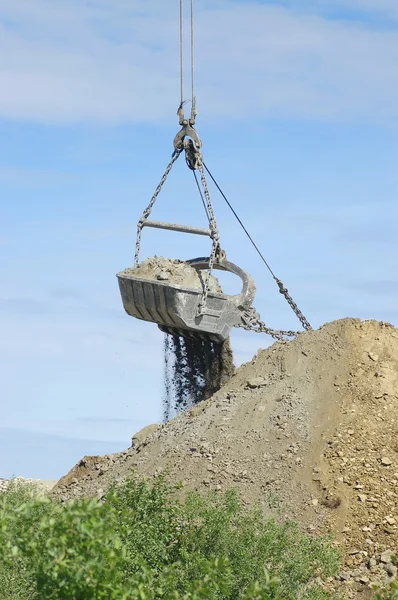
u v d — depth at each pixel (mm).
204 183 38375
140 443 37594
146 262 39469
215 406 36719
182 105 38469
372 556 29234
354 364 36031
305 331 38531
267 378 37000
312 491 31625
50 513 17609
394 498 31031
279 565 26094
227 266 39656
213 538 26062
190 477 33156
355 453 32719
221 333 38562
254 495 31844
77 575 16453
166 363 40844
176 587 23906
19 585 24453
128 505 27016
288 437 33875
